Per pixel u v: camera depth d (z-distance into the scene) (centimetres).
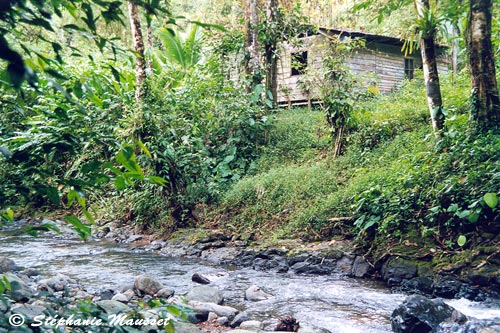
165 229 940
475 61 719
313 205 821
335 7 1894
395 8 795
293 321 434
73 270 688
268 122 1152
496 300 527
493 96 710
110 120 922
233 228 867
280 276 677
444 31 807
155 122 898
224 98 1166
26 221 1130
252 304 534
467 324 399
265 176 962
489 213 604
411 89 1303
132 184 156
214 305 478
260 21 1323
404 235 662
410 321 425
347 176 894
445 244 614
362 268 662
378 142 981
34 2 118
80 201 153
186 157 957
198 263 760
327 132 1071
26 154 150
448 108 927
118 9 135
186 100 1102
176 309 178
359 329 449
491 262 557
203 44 1423
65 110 168
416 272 600
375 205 706
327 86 1022
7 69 101
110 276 653
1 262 648
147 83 930
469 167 655
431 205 662
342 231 746
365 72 1473
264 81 1352
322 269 684
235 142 1131
